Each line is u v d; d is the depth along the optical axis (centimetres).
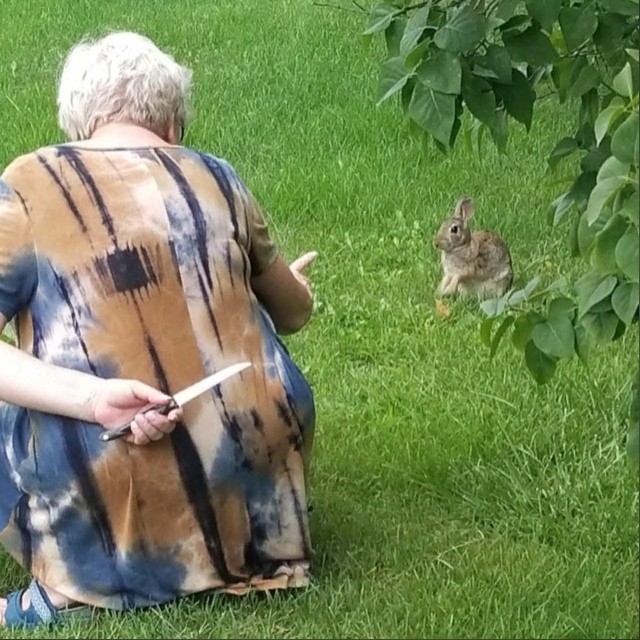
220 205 216
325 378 311
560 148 241
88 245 209
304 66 568
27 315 213
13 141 485
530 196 433
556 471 264
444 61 204
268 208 425
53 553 215
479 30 205
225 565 218
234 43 614
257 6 678
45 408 206
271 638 213
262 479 217
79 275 209
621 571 233
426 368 314
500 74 214
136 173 213
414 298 362
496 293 360
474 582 228
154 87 222
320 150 476
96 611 217
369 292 365
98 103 221
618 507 250
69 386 206
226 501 214
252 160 472
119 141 218
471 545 242
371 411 293
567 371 300
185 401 205
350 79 549
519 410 286
